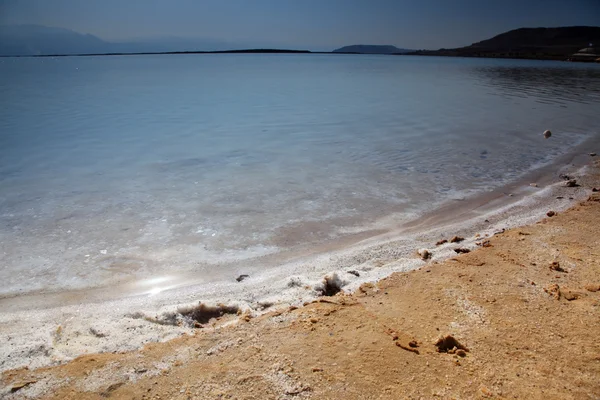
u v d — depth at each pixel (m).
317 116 15.70
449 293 3.96
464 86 29.61
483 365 2.97
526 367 2.94
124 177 8.05
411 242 5.43
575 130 13.02
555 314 3.56
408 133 12.57
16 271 4.70
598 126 13.64
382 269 4.66
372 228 5.94
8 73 44.62
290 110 17.22
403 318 3.58
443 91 25.98
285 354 3.14
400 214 6.45
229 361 3.09
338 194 7.24
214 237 5.61
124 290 4.38
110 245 5.34
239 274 4.71
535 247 4.91
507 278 4.21
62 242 5.39
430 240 5.50
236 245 5.40
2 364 3.15
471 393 2.71
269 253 5.20
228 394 2.76
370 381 2.83
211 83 31.30
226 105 18.67
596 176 8.20
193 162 9.13
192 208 6.55
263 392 2.76
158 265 4.88
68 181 7.79
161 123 13.99
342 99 21.34
